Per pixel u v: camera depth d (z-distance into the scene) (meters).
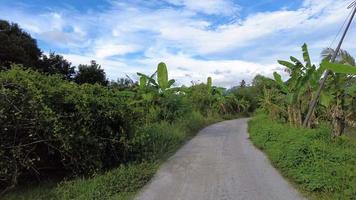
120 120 8.91
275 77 14.98
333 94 12.89
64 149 7.50
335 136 10.86
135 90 17.19
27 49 27.95
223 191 6.79
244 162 9.55
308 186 6.72
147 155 9.55
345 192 6.14
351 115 13.37
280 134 11.77
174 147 11.84
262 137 12.68
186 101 18.94
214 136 15.68
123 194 6.55
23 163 6.95
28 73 7.69
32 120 7.00
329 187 6.51
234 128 19.81
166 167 8.95
